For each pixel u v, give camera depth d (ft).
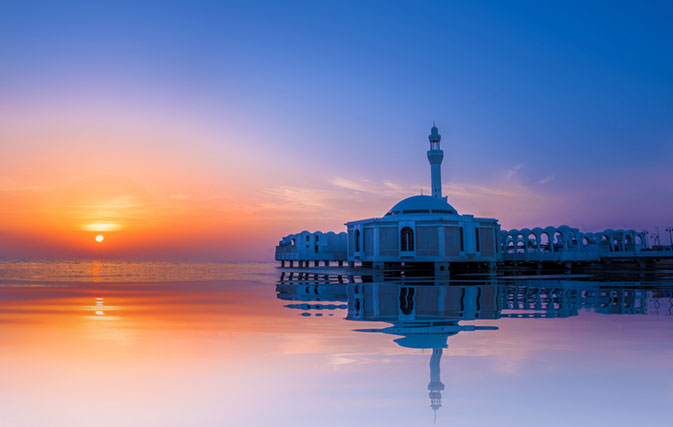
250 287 173.27
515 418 30.53
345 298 119.96
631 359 46.24
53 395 35.70
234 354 49.42
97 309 95.96
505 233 402.31
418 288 153.89
